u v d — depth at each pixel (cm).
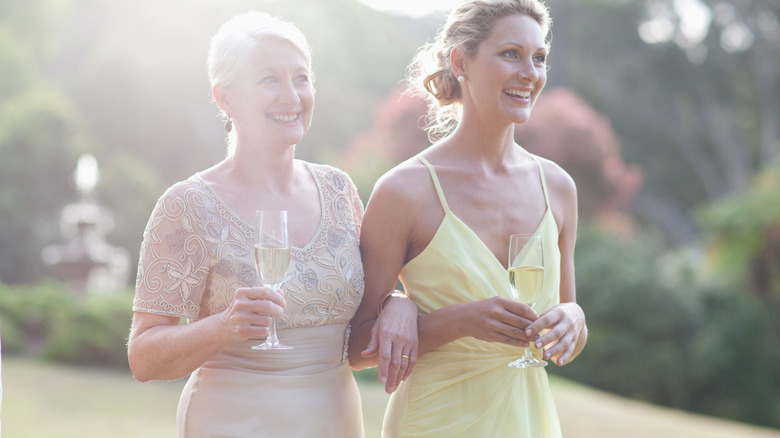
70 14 2181
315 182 254
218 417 229
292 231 241
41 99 1739
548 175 272
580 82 2692
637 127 2727
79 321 1090
